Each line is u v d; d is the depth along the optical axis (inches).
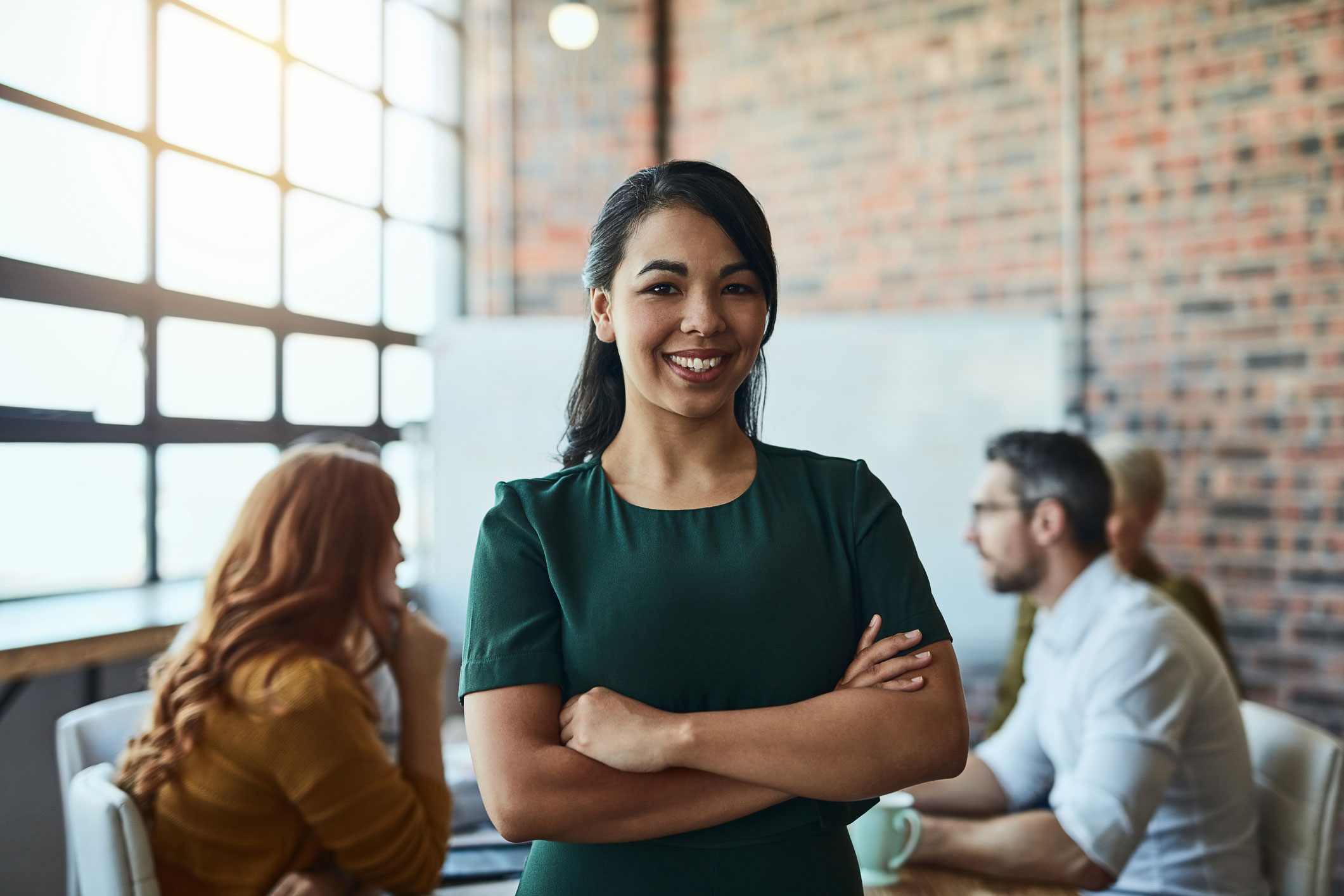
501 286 150.6
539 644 35.8
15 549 101.6
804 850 34.9
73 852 64.1
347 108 137.8
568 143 148.5
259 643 55.6
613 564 36.0
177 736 54.1
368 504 61.1
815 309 142.6
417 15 148.6
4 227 97.5
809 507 37.3
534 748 34.5
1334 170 111.4
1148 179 121.4
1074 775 56.8
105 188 107.2
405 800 56.2
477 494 135.7
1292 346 114.0
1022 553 64.5
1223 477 118.0
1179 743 57.0
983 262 131.5
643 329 35.4
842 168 139.9
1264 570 116.0
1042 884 52.3
